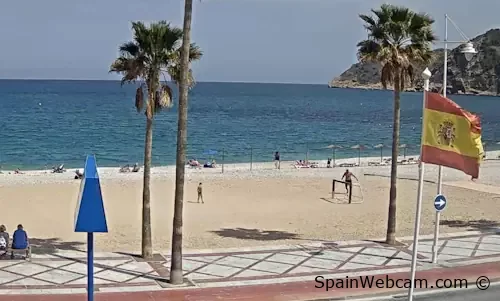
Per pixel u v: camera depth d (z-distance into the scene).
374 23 23.80
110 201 36.75
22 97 174.50
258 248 23.70
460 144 15.97
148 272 19.92
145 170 21.56
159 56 20.97
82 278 18.98
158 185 43.72
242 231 29.00
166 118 110.25
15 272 19.42
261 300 17.30
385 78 23.67
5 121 99.19
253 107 160.00
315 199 39.28
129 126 94.12
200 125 102.19
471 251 23.55
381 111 158.88
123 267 20.45
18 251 21.47
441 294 18.12
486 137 97.00
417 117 137.50
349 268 20.84
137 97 21.45
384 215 33.97
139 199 37.81
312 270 20.52
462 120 15.91
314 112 147.12
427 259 22.19
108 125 95.31
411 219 32.34
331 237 27.41
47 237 26.86
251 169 53.69
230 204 36.81
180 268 18.70
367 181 47.69
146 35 20.83
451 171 53.91
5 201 35.94
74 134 82.88
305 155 67.31
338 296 17.78
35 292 17.41
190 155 66.19
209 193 40.59
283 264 21.23
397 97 23.86
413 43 23.66
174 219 18.61
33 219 31.09
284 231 29.05
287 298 17.52
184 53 18.09
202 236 27.62
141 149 69.56
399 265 21.36
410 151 75.00
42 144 72.56
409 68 23.55
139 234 27.92
